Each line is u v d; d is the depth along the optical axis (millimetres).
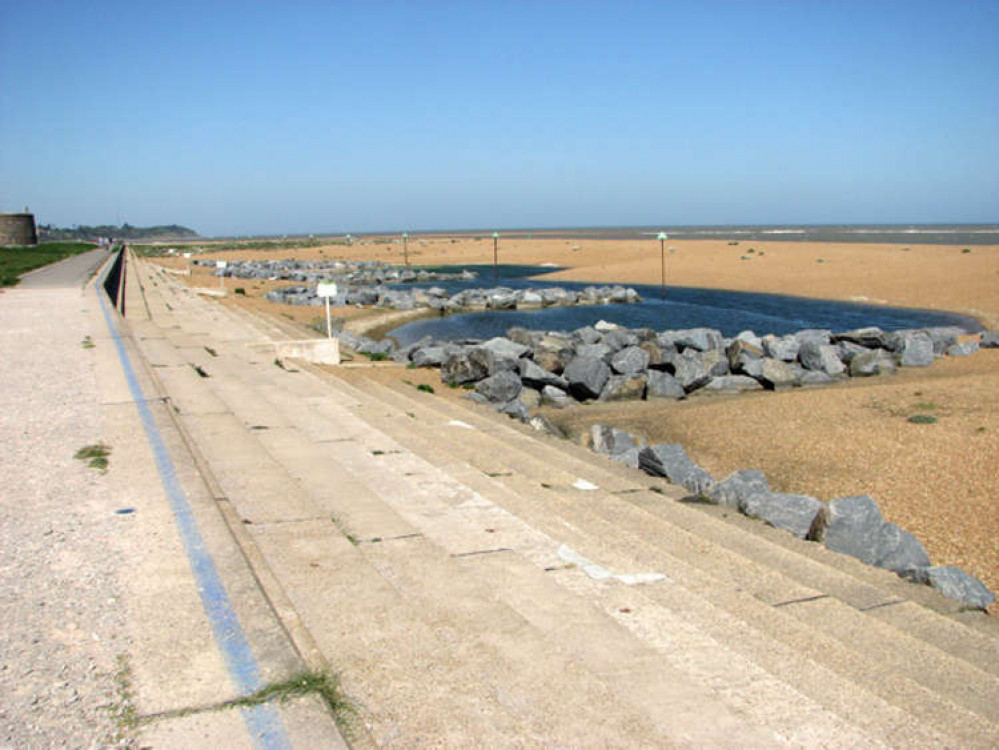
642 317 41281
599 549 6465
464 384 20266
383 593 4730
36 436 7848
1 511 5629
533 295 48125
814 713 3881
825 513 8836
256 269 71250
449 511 7262
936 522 10094
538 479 9531
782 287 52781
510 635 4375
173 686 3400
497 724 3377
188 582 4469
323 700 3365
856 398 17094
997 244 85812
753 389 20750
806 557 7617
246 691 3385
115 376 11344
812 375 21219
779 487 12000
